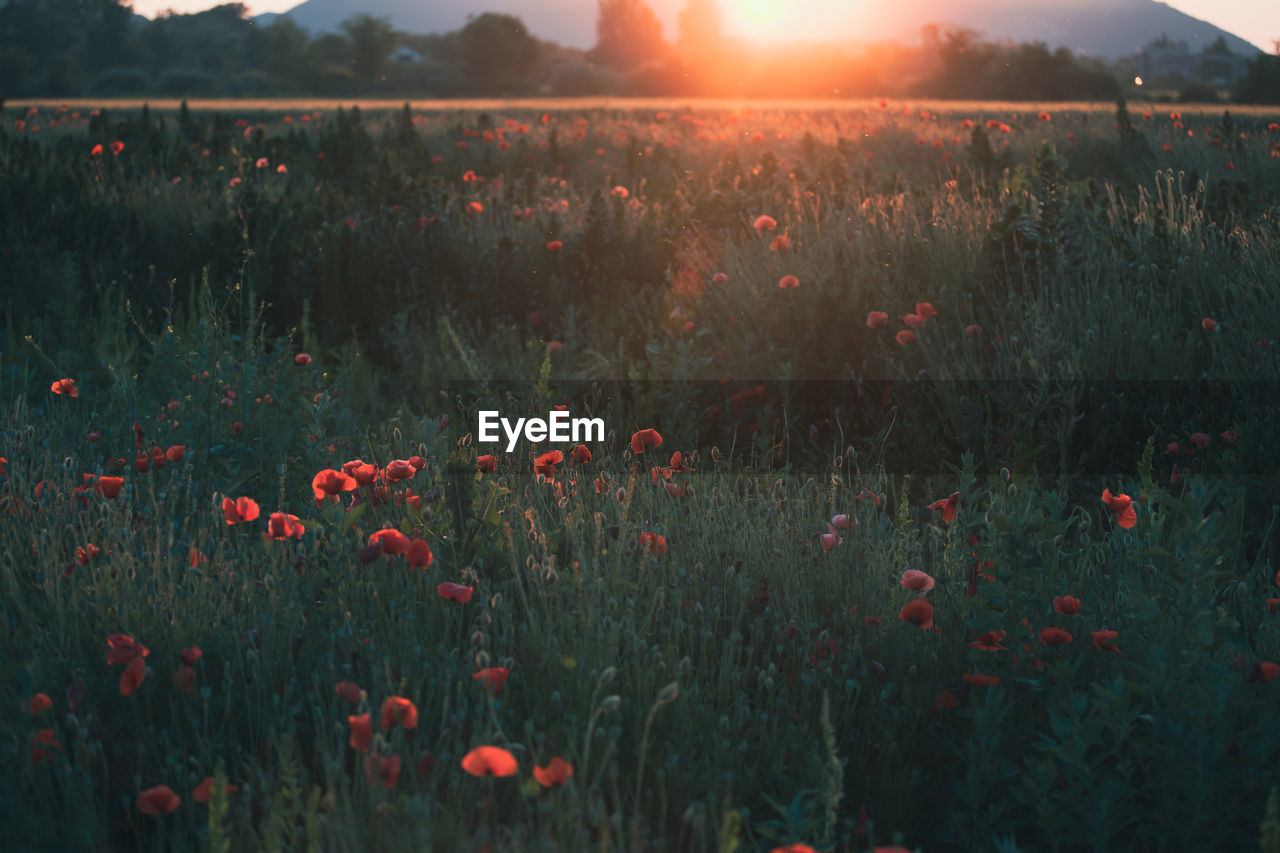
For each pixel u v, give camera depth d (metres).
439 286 7.35
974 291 5.73
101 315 6.53
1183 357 4.73
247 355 5.17
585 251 7.29
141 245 7.91
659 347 5.80
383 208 8.62
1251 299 5.00
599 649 2.59
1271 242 5.59
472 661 2.55
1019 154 13.26
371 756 1.95
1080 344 4.95
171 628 2.72
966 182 10.19
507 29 98.56
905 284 6.01
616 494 3.40
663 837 2.00
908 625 2.93
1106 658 2.74
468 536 3.32
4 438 3.95
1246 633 2.85
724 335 5.90
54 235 7.59
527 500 3.77
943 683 2.78
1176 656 2.38
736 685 2.73
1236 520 3.60
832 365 5.31
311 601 2.85
